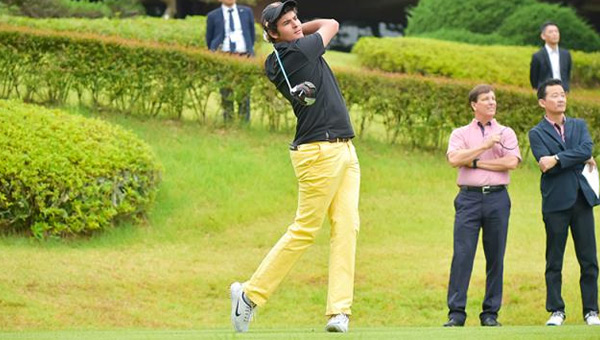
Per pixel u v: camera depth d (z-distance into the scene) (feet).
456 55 136.77
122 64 100.22
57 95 101.04
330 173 46.50
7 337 44.93
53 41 99.71
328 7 197.88
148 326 63.98
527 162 102.32
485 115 61.05
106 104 102.12
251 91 101.55
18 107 83.41
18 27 100.27
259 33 136.05
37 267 70.08
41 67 99.81
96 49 100.12
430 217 88.74
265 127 102.83
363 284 73.05
